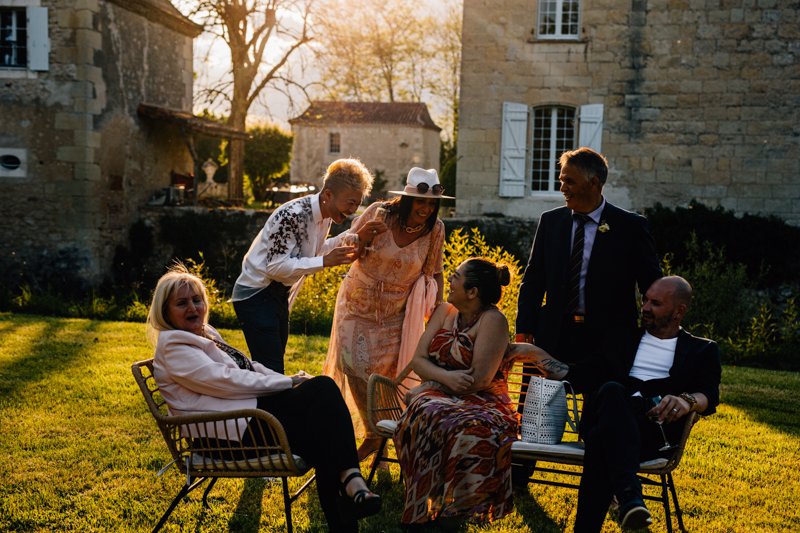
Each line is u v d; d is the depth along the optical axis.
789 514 3.83
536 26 15.95
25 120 14.58
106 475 4.11
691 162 15.53
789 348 10.33
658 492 4.10
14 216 14.73
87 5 14.28
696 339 3.69
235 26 21.58
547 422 3.55
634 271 3.92
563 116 16.36
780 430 5.47
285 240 4.05
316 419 3.24
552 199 16.22
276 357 4.18
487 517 3.33
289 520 3.21
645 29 15.53
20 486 3.94
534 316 4.19
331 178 4.09
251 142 33.25
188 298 3.38
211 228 15.98
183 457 3.30
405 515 3.35
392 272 4.30
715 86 15.34
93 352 7.53
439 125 39.72
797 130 15.09
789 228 14.45
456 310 3.87
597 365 3.79
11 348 7.70
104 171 15.05
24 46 14.66
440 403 3.46
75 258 14.55
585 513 3.22
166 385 3.33
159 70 17.19
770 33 15.05
